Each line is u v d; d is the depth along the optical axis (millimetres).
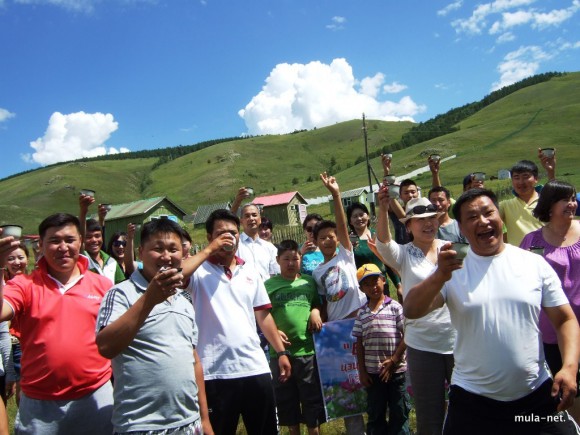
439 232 6051
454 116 165375
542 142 85000
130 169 168625
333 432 5719
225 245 3785
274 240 26516
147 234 3332
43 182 138375
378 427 4762
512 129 102812
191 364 3359
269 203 52375
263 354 4094
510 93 161250
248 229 6723
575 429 2998
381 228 4516
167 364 3180
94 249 6117
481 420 2998
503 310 2949
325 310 5508
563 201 4328
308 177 133875
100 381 3676
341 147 176125
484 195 3125
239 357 3887
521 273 3021
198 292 4012
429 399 4195
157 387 3119
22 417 3506
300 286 5328
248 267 4367
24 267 6223
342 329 5176
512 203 5934
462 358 3102
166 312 3320
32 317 3562
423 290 2885
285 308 5184
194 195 132875
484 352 2963
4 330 5766
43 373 3496
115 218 46938
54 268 3732
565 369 2795
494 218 3070
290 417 5059
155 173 165000
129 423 3070
